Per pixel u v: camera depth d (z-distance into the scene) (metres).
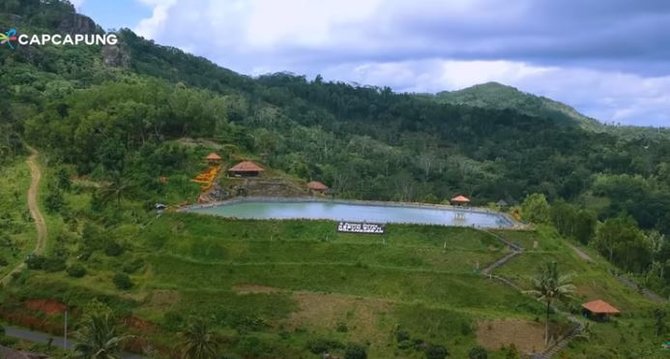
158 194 190.88
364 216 182.38
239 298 135.75
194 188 195.25
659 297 170.50
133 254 156.50
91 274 151.12
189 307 134.38
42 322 138.50
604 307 140.25
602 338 130.75
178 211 171.50
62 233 173.75
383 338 125.06
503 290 140.62
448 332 125.88
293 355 119.56
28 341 131.12
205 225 162.75
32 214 188.38
